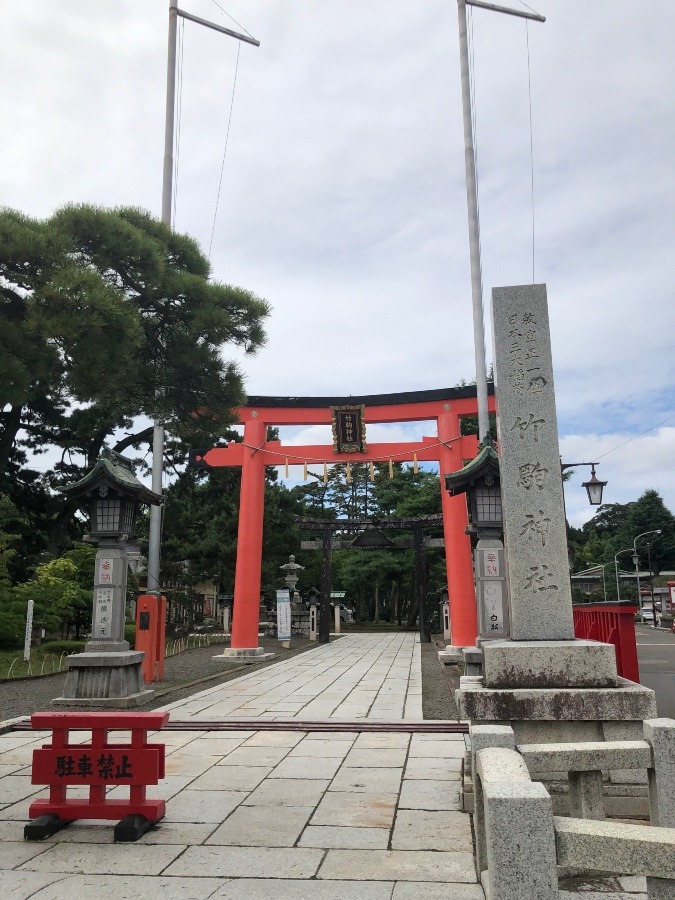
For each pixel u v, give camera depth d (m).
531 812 2.55
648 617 57.03
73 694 11.12
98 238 8.48
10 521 25.38
